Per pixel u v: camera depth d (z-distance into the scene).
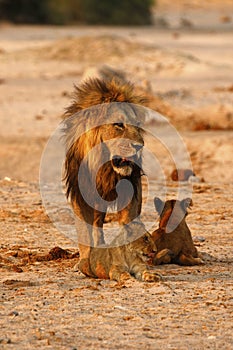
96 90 11.66
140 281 11.55
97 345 9.13
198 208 17.58
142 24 78.75
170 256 12.71
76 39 51.09
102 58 48.38
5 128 29.83
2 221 16.16
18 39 61.94
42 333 9.52
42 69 46.25
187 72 45.69
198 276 11.97
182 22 81.19
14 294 11.09
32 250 13.85
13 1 76.06
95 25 76.81
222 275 12.06
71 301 10.72
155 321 9.95
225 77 44.25
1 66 46.84
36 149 25.78
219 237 14.95
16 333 9.54
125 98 11.53
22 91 38.47
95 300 10.75
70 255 13.25
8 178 21.33
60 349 9.02
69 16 76.94
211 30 76.00
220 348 9.05
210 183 21.27
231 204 18.11
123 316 10.12
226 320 9.98
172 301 10.70
